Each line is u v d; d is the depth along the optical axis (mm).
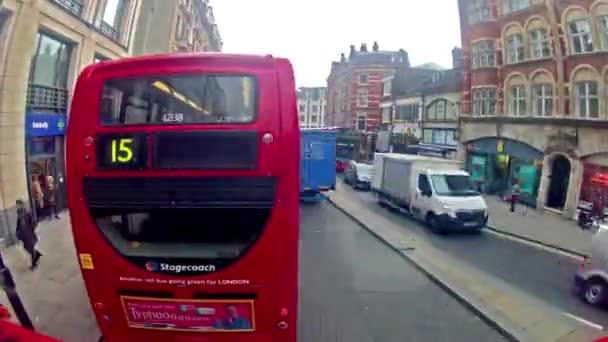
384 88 46531
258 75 4016
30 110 12148
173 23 25500
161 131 3947
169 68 4016
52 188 13625
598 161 17812
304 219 17125
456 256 11945
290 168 3977
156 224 4031
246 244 4031
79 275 8484
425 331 6953
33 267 8734
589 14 17938
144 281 4094
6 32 10531
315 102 108812
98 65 4141
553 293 8992
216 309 4160
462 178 16109
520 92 23031
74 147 4070
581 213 17000
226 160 3932
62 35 13266
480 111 26078
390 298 8422
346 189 27516
